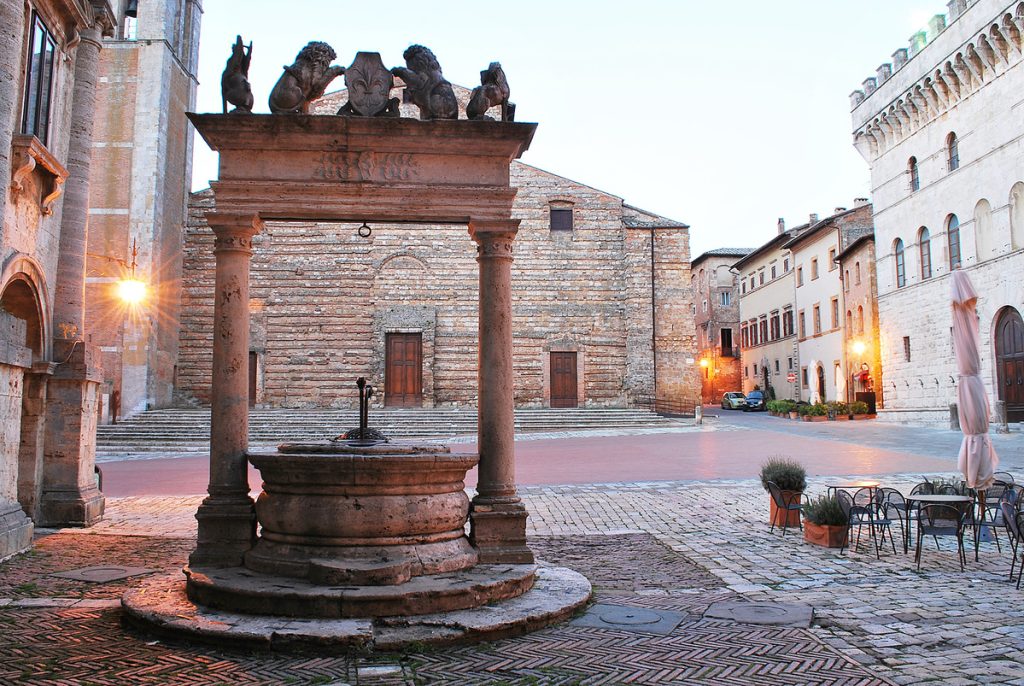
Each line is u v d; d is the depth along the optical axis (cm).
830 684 579
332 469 763
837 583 920
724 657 639
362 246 3912
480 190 890
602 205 4078
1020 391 3120
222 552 820
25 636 695
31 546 1148
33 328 1317
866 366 4612
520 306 4003
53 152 1343
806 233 5359
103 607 794
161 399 3553
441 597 722
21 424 1316
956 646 672
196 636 670
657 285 4084
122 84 3503
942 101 3591
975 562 1038
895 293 4062
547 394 3950
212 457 850
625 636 699
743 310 7050
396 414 3597
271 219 905
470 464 844
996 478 1478
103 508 1434
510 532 859
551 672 605
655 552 1121
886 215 4153
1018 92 3094
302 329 3853
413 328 3875
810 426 3750
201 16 3972
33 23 1252
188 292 3775
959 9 3362
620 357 4009
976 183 3369
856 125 4362
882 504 1141
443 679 589
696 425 3734
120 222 3434
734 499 1622
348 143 879
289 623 680
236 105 877
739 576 961
